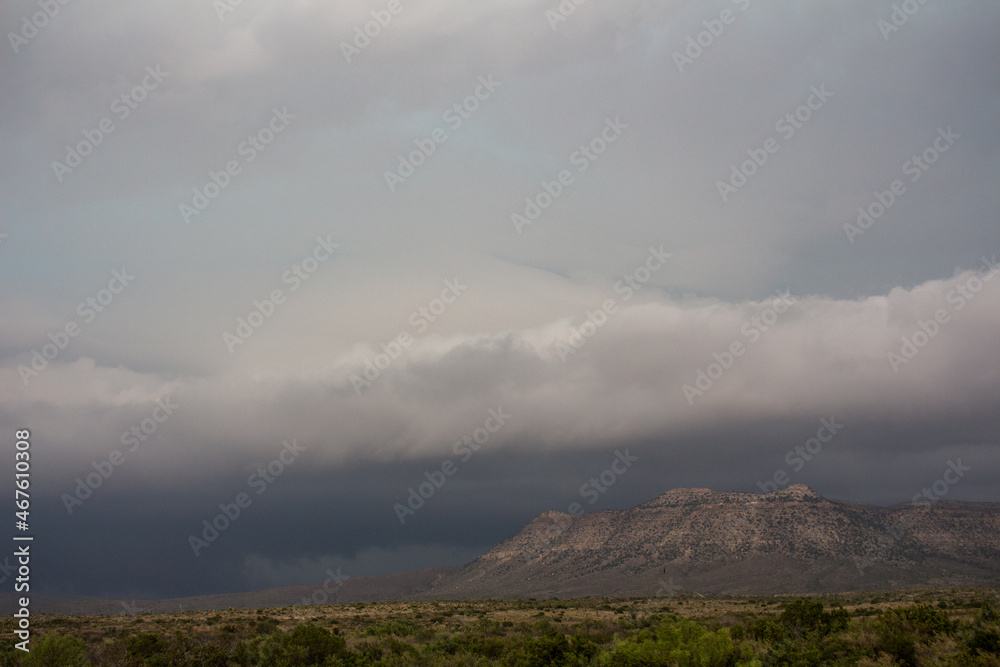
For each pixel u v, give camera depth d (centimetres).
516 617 8256
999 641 3316
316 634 4669
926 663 3297
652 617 7575
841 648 3719
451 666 4347
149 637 4688
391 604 12319
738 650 3728
